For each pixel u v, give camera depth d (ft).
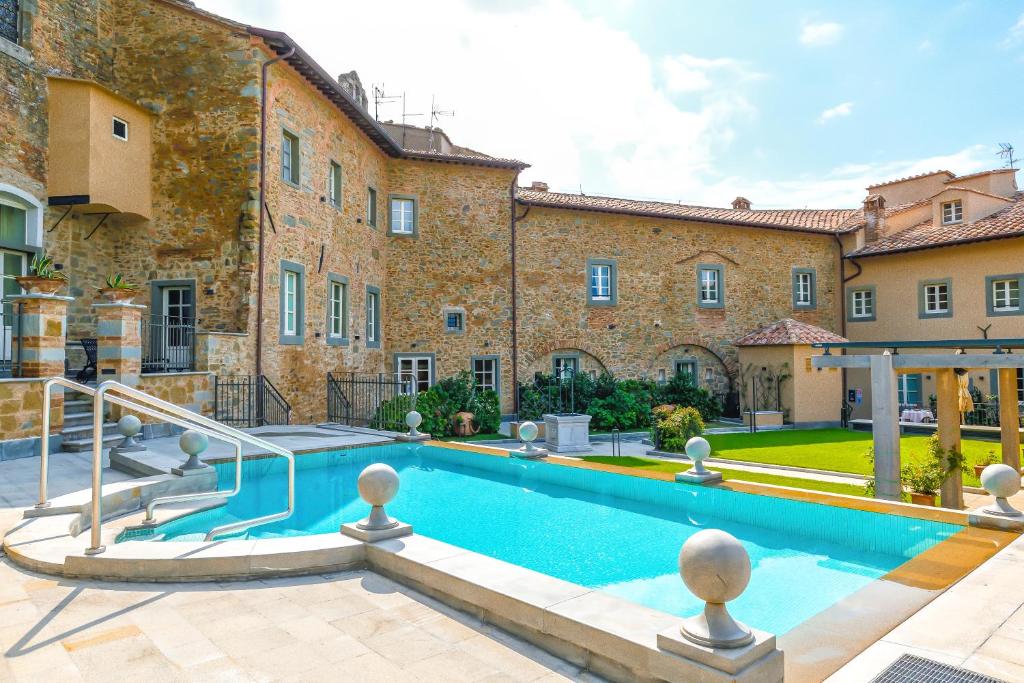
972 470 32.40
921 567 14.93
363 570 13.55
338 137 48.19
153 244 39.45
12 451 24.68
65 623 10.35
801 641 11.74
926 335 65.10
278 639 9.98
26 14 35.68
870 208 72.02
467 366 58.23
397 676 8.88
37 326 25.82
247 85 38.63
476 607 11.15
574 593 10.73
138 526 17.11
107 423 29.48
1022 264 58.23
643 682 8.80
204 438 22.49
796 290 72.02
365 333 52.31
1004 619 11.33
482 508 23.54
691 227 67.87
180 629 10.23
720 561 8.49
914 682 9.09
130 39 40.50
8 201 34.45
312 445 30.25
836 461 38.47
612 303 64.08
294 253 41.88
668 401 63.00
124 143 37.96
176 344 38.60
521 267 60.90
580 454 43.06
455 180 58.80
